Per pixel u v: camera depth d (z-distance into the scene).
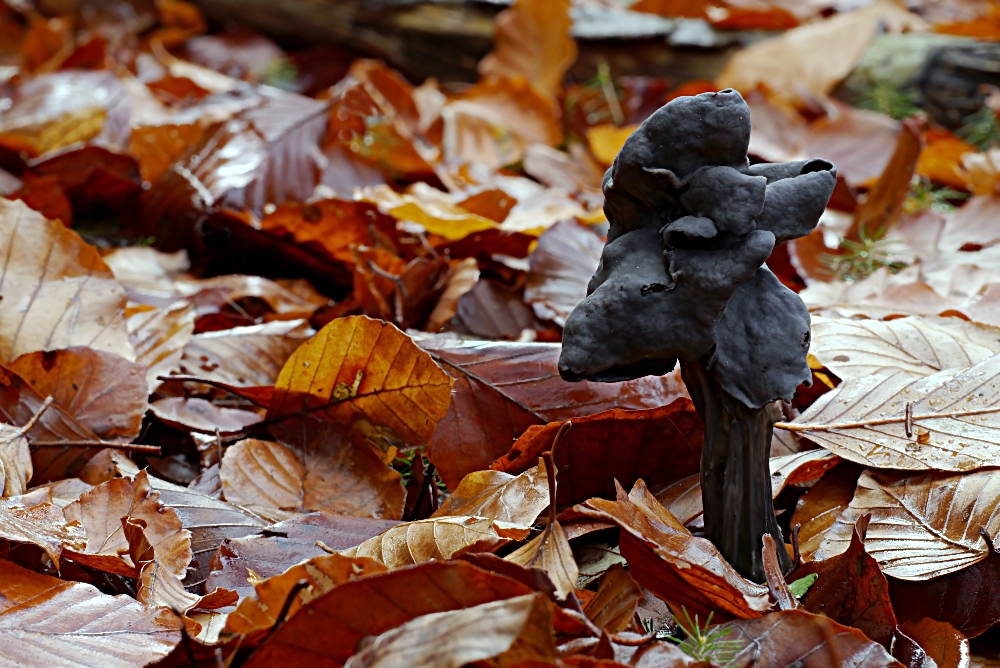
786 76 1.41
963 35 1.52
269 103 1.02
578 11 1.57
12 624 0.60
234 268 0.88
